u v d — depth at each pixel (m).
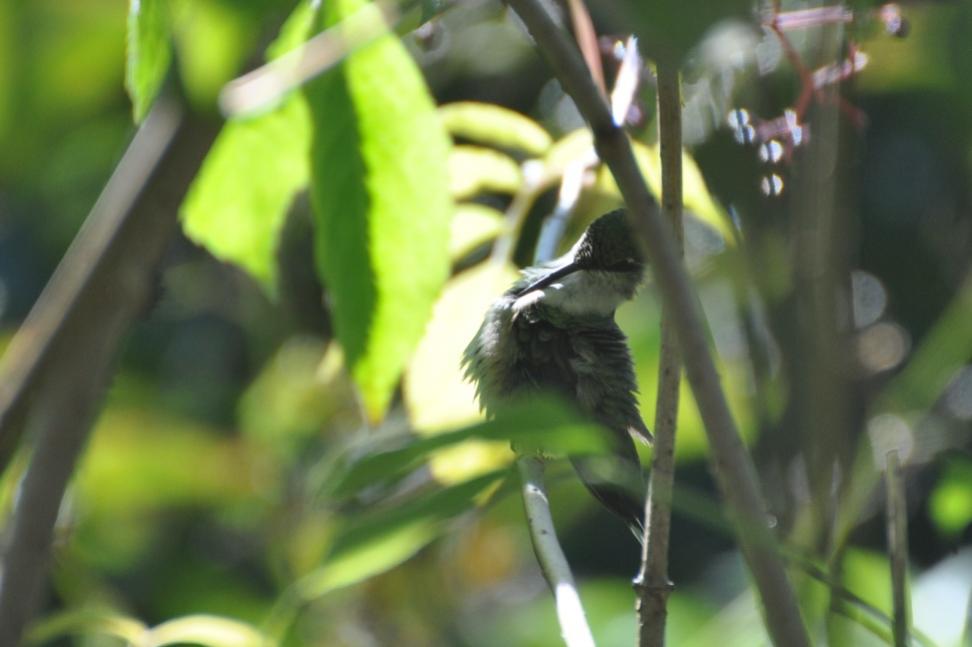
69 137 9.17
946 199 10.55
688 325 3.06
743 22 2.12
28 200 13.09
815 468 4.64
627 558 14.10
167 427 13.80
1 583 3.51
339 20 4.79
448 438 2.96
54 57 4.59
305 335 13.72
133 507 13.58
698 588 11.99
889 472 4.62
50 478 3.55
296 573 12.73
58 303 3.44
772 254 5.23
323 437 13.77
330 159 5.29
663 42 2.12
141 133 3.53
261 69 4.07
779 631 3.12
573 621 4.57
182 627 6.16
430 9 4.52
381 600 13.14
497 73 12.64
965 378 7.65
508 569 14.62
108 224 3.42
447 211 5.32
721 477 3.32
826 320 4.60
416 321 5.44
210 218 5.74
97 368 3.49
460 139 9.17
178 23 3.42
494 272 7.12
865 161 10.61
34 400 3.40
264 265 5.83
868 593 6.05
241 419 14.43
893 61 5.30
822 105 4.78
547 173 7.31
